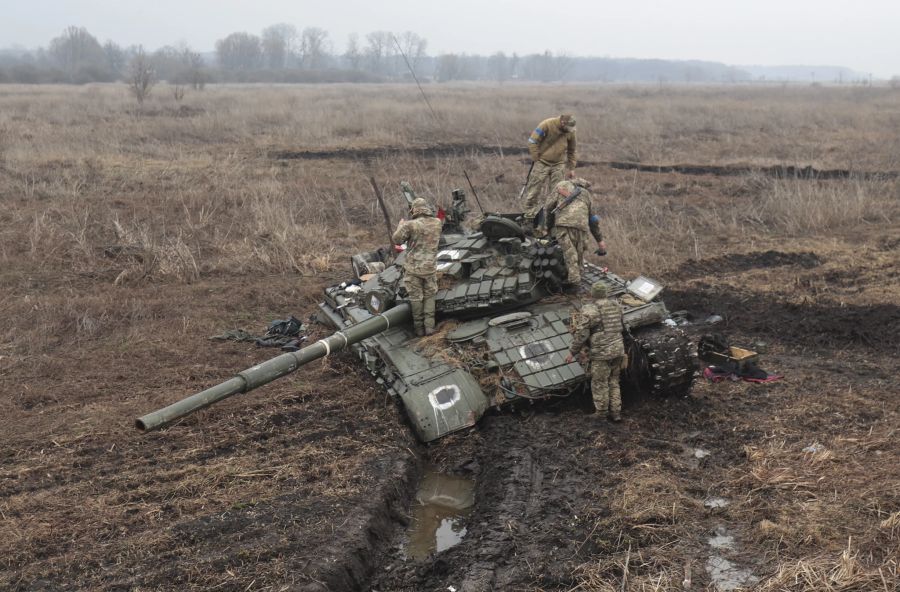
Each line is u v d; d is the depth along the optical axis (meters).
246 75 106.38
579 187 10.13
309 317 12.75
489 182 22.56
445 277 10.22
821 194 18.77
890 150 27.59
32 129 31.17
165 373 10.52
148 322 12.41
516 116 36.50
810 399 9.34
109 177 22.56
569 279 10.05
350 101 47.47
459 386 8.97
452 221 11.77
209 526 6.95
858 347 11.03
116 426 8.90
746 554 6.54
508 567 6.56
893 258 14.66
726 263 15.09
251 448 8.44
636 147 29.20
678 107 44.00
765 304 12.61
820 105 45.66
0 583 6.21
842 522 6.80
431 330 9.79
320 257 15.67
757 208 19.08
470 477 8.27
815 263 14.77
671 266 14.83
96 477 7.83
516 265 9.96
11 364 10.72
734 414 9.04
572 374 9.02
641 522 6.97
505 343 9.36
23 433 8.77
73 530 6.89
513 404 9.05
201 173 23.47
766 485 7.45
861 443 8.14
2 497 7.46
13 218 17.83
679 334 9.12
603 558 6.61
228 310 13.10
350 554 6.63
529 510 7.31
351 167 25.44
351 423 8.99
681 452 8.27
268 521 7.04
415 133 33.16
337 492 7.53
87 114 38.34
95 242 16.42
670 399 9.34
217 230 17.31
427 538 7.30
